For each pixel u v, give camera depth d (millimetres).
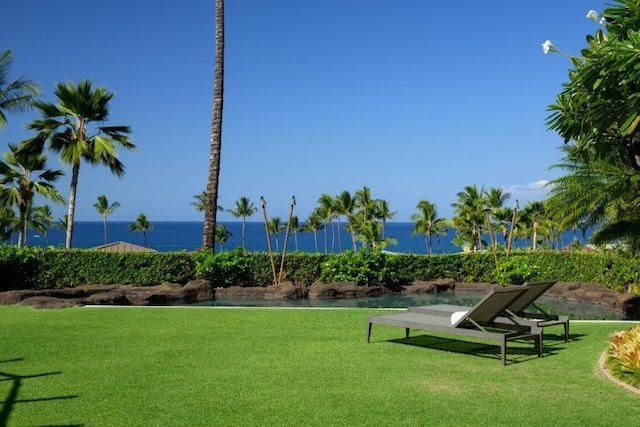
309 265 16625
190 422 4051
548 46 5562
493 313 6387
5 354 6371
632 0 4750
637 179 10992
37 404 4457
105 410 4309
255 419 4109
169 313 9820
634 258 13766
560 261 16328
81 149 20750
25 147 21359
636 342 5312
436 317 6926
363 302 14344
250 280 16094
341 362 5930
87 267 15297
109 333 7777
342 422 4047
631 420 4086
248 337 7453
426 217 57562
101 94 21578
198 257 15656
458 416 4172
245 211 77750
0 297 11812
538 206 50750
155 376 5336
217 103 16828
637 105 4785
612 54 4539
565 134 5781
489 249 20172
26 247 15227
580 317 11414
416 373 5449
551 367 5715
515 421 4066
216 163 16641
